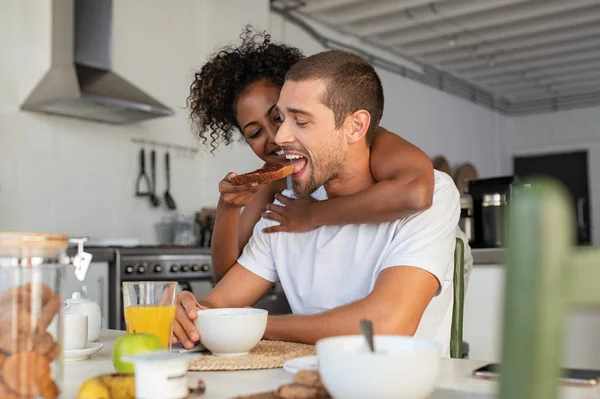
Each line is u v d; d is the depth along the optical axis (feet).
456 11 17.57
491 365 3.02
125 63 13.00
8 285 2.23
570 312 1.34
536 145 28.58
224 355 3.41
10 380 2.19
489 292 8.44
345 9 17.81
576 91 27.14
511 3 17.06
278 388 2.45
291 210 4.86
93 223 12.38
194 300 3.92
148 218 13.37
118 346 2.83
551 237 1.30
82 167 12.26
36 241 2.23
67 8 11.27
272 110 5.27
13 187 11.21
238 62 5.39
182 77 14.28
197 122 6.08
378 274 4.19
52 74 11.25
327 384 2.22
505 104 28.73
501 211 8.82
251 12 14.94
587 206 27.22
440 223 4.26
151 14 13.62
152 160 13.47
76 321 3.48
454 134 25.07
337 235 4.67
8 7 11.25
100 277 10.25
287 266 4.95
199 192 14.43
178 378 2.32
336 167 4.32
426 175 4.24
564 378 2.68
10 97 11.23
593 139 27.09
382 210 4.24
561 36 20.20
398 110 21.91
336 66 4.12
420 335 4.39
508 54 22.18
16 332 2.21
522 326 1.32
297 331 3.89
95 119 12.40
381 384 2.08
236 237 5.24
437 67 23.57
